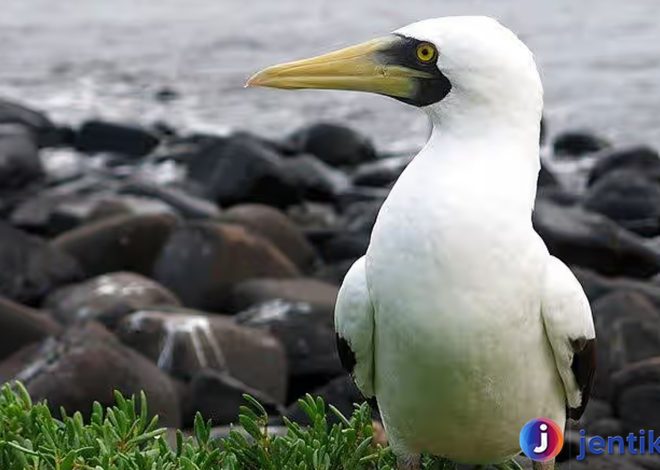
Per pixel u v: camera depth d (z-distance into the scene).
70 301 16.11
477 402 7.52
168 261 17.44
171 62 37.12
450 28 7.51
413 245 7.29
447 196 7.30
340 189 23.94
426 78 7.61
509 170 7.41
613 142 28.56
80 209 20.84
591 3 43.22
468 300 7.24
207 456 8.36
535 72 7.55
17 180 23.48
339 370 14.59
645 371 13.47
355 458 8.45
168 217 18.38
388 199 7.50
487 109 7.45
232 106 32.50
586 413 13.56
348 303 7.68
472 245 7.23
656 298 16.80
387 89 7.72
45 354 13.12
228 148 23.28
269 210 19.69
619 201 22.42
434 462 8.55
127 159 27.14
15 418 8.63
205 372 13.26
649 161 24.03
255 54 37.97
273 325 14.85
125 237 18.08
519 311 7.35
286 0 45.41
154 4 45.56
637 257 18.81
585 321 7.62
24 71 36.25
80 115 31.77
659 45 37.09
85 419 12.25
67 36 40.53
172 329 13.97
